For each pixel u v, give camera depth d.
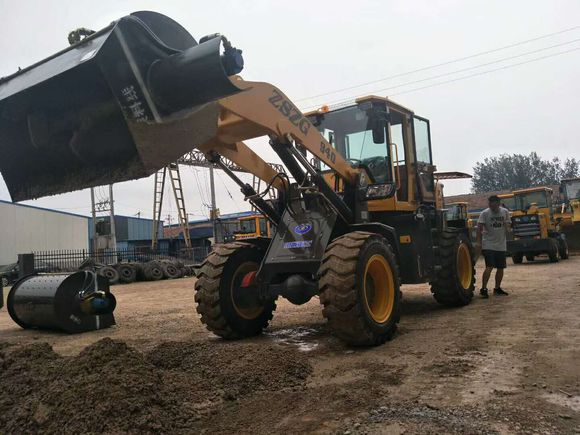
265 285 5.48
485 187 67.81
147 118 3.13
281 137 4.89
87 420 2.77
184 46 3.48
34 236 29.42
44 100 3.45
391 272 5.26
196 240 32.69
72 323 6.93
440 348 4.69
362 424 2.94
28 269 10.87
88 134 3.34
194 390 3.62
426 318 6.48
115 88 3.04
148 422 2.85
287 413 3.21
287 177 5.68
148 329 6.99
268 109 4.71
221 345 5.07
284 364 4.06
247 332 5.75
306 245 5.35
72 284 7.01
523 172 65.38
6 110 3.62
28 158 3.71
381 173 6.38
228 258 5.66
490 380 3.63
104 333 6.86
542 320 5.78
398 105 6.67
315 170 5.33
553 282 9.85
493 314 6.45
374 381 3.77
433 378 3.76
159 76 3.18
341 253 4.75
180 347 4.81
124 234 41.50
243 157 5.36
